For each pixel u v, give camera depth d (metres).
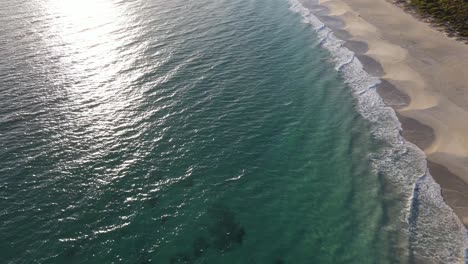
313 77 42.00
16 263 22.33
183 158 30.53
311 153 31.36
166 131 33.41
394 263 22.20
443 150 30.77
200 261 22.64
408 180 28.14
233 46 48.62
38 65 43.19
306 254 23.06
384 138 32.69
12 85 39.19
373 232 24.20
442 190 27.06
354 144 32.19
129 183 28.05
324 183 28.33
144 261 22.58
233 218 25.52
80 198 26.67
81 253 22.97
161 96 38.16
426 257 22.39
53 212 25.55
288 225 25.03
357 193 27.31
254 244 23.77
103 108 36.06
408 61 43.88
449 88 38.19
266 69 43.56
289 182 28.50
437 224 24.45
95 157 30.27
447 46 45.84
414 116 35.12
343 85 40.47
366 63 44.62
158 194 27.20
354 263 22.34
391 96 38.31
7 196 26.61
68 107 36.03
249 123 34.78
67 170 28.94
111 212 25.69
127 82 40.25
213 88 39.72
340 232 24.38
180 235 24.25
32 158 29.95
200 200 26.81
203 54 46.47
